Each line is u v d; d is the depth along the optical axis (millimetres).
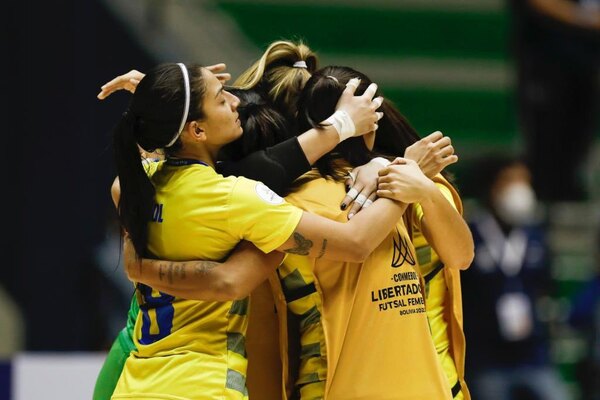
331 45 26734
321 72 9539
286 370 9117
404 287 9055
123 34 21516
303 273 9031
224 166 9328
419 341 9008
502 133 27078
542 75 25734
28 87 20938
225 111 9031
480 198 19234
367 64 26641
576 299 21641
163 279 8828
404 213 9500
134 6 23000
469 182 25922
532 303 18531
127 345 9805
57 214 20766
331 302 8969
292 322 9219
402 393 8859
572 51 25344
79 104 20875
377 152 9852
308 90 9430
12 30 20969
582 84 25828
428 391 8945
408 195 8867
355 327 8898
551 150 26125
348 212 9031
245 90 9797
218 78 9719
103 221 20859
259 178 9008
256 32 26344
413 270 9180
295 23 26625
